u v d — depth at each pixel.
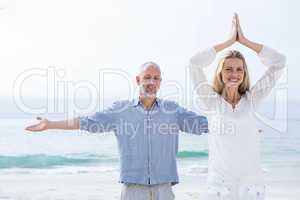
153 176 3.67
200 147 9.13
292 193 6.81
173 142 3.75
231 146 3.60
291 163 8.78
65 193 7.11
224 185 3.56
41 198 6.86
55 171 8.71
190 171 8.34
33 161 9.22
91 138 9.34
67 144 9.31
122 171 3.69
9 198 6.87
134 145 3.70
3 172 8.72
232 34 3.80
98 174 8.38
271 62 3.79
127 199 3.68
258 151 3.66
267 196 6.65
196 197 6.73
